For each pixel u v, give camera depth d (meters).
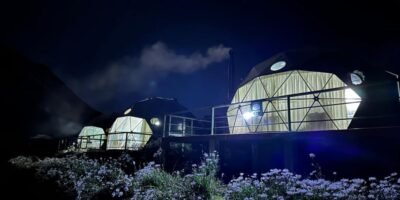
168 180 8.66
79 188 9.00
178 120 26.16
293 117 13.84
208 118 27.62
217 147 11.38
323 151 9.95
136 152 16.81
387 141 8.58
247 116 15.54
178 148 15.46
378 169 8.71
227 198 6.71
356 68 14.31
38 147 32.56
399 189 5.96
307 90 14.12
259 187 6.69
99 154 20.06
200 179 7.80
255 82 16.09
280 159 11.52
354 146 9.31
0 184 11.64
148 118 27.05
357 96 12.88
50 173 12.53
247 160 13.08
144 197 7.38
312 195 5.77
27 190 10.86
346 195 5.55
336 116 12.90
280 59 16.50
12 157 26.66
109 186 8.81
